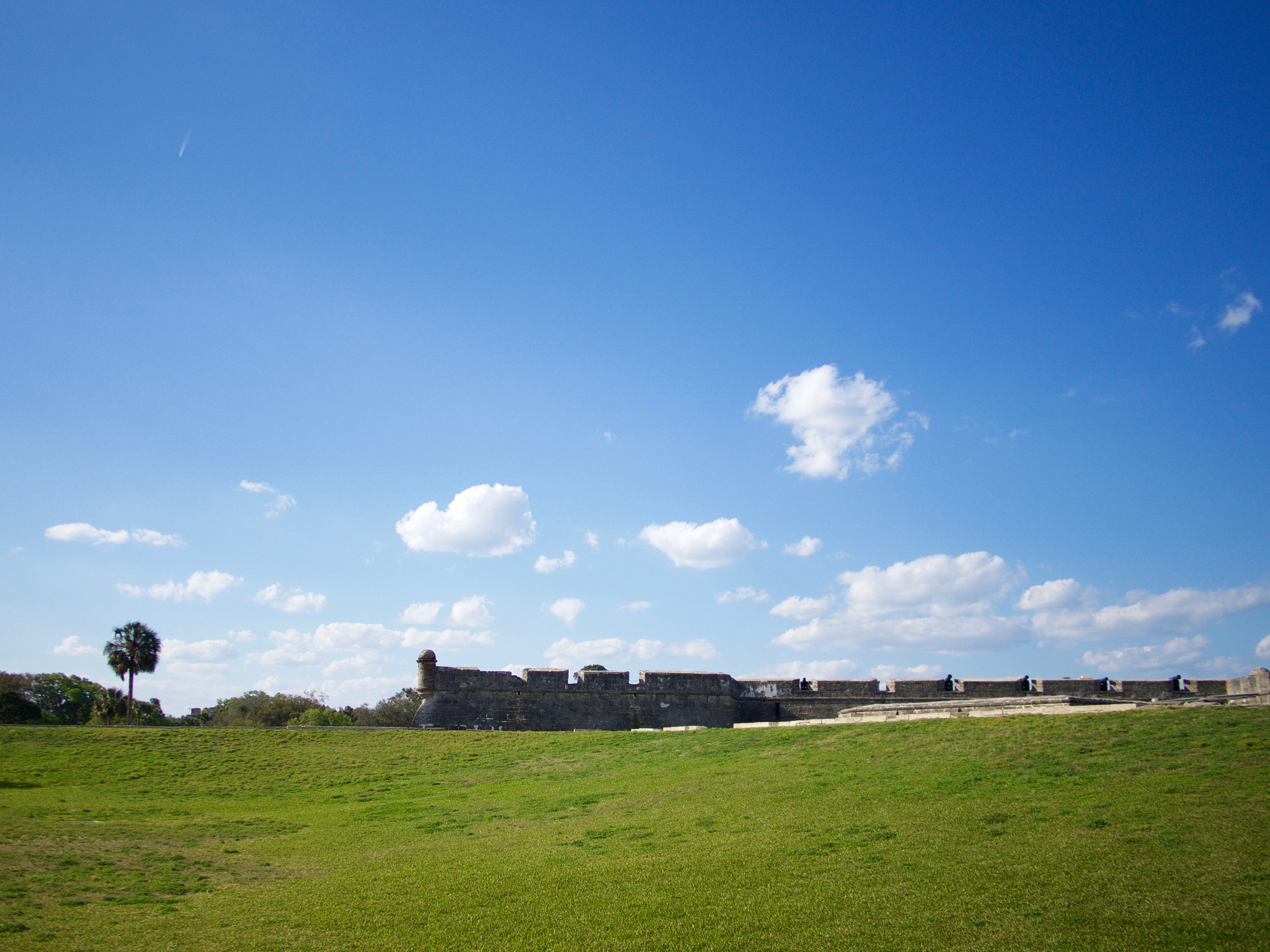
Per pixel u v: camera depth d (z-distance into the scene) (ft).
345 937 42.75
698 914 42.47
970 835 50.37
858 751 81.20
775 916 41.22
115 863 59.93
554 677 138.92
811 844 52.85
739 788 74.33
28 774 98.99
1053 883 41.22
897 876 44.88
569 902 45.96
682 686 143.84
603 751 104.94
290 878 56.85
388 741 117.91
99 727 123.44
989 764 67.62
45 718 230.07
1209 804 50.06
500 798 83.87
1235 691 130.62
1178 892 38.45
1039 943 35.14
